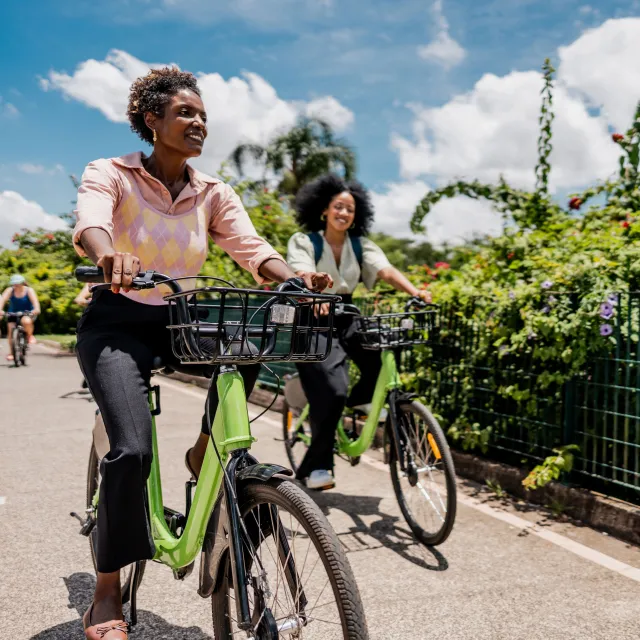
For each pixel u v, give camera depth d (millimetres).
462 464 4996
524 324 4641
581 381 4254
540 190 6891
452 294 5406
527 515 4137
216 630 2180
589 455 4234
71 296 18219
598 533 3834
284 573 1958
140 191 2420
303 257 4227
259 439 6219
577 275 4359
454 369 5297
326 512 4223
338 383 3990
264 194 12180
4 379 10016
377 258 4402
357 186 4477
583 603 2963
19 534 3672
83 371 2305
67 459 5273
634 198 6070
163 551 2340
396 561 3434
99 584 2266
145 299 2350
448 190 7168
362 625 1732
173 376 10125
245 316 1913
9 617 2754
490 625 2760
